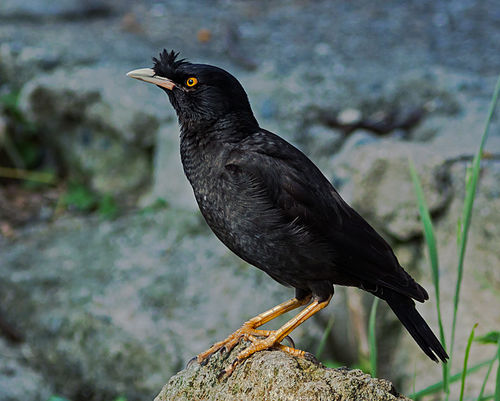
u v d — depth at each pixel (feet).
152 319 37.52
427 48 58.49
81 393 37.50
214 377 21.21
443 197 37.60
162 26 60.39
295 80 50.98
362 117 47.98
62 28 57.11
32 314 38.96
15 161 49.39
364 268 23.56
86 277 40.01
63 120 48.83
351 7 67.05
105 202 47.09
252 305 37.96
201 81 23.75
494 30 61.77
